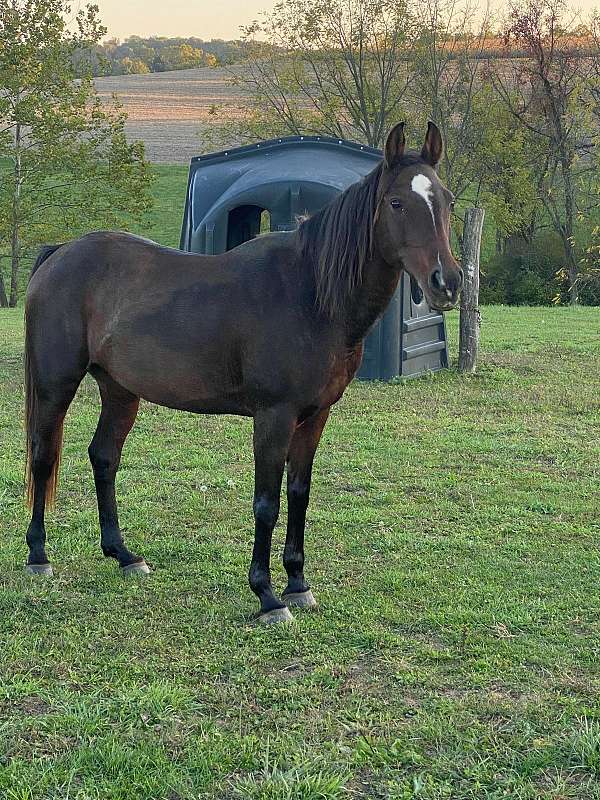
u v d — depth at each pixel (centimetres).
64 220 2791
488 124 3516
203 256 507
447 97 3397
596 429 929
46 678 414
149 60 9906
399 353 1159
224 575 541
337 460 803
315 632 465
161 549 582
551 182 3453
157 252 516
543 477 759
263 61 3353
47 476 547
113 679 413
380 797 328
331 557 574
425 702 393
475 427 930
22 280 3481
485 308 2150
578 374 1209
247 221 1295
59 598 504
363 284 452
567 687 408
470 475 768
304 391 462
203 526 630
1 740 357
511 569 554
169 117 6225
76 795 324
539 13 3412
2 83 2639
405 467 786
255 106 3428
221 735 362
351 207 451
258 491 475
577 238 3106
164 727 370
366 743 356
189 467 781
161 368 493
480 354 1366
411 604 501
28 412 545
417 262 424
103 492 556
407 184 429
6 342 1433
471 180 3588
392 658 435
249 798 323
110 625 471
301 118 3362
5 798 321
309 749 354
